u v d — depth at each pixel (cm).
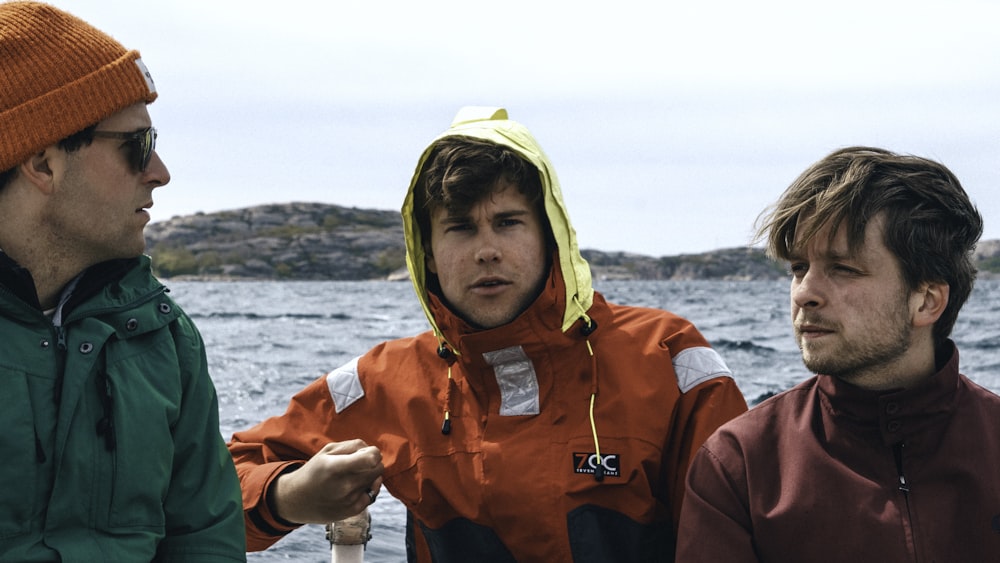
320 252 17275
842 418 225
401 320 3941
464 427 285
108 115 226
